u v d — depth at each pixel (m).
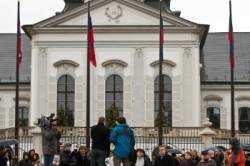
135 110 60.16
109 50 60.47
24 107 67.50
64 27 60.47
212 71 68.12
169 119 60.06
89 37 47.72
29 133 51.06
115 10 60.44
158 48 60.25
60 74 60.75
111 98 60.44
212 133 48.25
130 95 60.28
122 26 60.19
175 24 60.25
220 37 73.31
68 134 52.75
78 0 64.56
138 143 52.06
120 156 22.05
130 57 60.44
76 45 60.66
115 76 60.59
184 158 30.33
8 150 32.16
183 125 59.88
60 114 58.78
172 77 60.31
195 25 60.03
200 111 63.50
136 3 60.03
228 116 66.38
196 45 60.28
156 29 60.09
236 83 66.94
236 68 68.94
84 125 60.09
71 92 60.59
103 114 60.28
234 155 23.27
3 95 67.62
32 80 60.72
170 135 53.38
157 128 53.81
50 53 60.81
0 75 68.25
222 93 66.69
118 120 22.41
